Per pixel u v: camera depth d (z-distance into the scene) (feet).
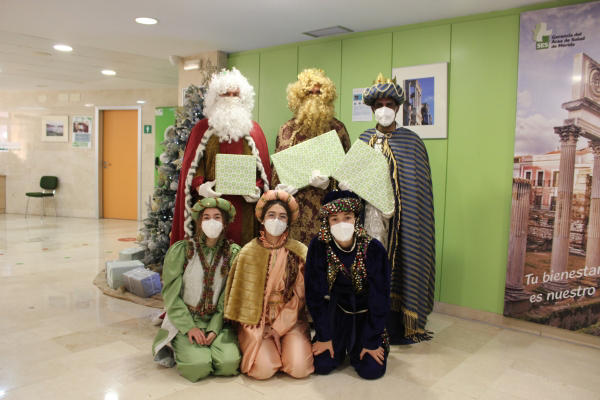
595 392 7.72
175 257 8.17
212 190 9.34
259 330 7.97
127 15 12.26
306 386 7.70
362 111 13.05
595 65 9.73
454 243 11.72
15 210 31.55
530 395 7.57
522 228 10.69
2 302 11.96
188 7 11.43
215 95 9.79
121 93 28.50
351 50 13.17
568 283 10.18
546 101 10.30
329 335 8.01
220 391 7.45
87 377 7.82
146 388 7.48
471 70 11.28
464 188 11.53
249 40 14.37
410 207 9.37
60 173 30.25
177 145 13.66
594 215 9.82
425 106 11.91
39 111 30.27
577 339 10.09
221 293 8.29
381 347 8.15
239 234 9.90
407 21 11.93
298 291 8.24
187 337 7.94
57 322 10.52
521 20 10.47
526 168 10.59
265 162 10.36
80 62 19.65
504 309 10.98
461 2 10.39
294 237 10.12
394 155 9.59
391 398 7.34
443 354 9.29
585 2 9.82
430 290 10.05
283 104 14.84
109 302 12.09
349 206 7.65
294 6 11.04
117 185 29.55
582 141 9.93
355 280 7.95
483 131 11.19
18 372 7.97
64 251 18.81
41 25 13.53
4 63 20.21
